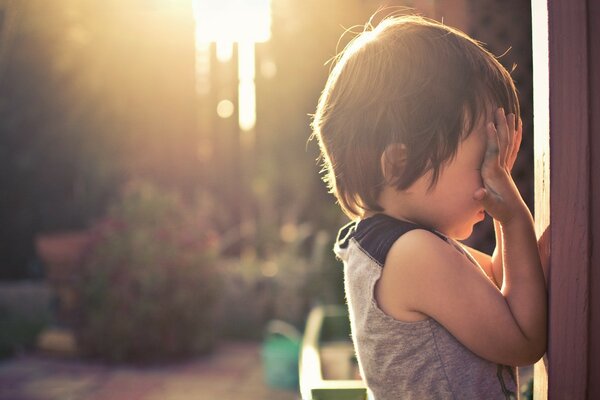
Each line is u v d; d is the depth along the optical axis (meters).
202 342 6.88
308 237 8.20
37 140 8.59
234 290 7.93
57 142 8.69
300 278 7.67
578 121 0.92
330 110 1.14
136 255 6.54
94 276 6.57
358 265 1.10
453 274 1.02
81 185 8.78
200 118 9.67
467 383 1.03
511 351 1.00
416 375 1.05
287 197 9.05
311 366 1.85
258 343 7.55
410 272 1.03
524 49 2.58
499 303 1.00
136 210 6.84
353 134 1.09
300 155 8.52
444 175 1.03
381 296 1.07
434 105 1.02
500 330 0.99
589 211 0.92
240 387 5.72
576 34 0.92
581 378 0.93
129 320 6.52
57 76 8.29
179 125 9.35
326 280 7.24
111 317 6.53
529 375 1.79
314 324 3.11
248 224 9.60
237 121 9.81
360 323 1.11
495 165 1.01
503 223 1.01
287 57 7.38
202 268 6.81
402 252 1.04
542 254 1.00
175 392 5.55
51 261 7.41
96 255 6.62
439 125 1.01
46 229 8.88
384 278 1.06
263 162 8.95
